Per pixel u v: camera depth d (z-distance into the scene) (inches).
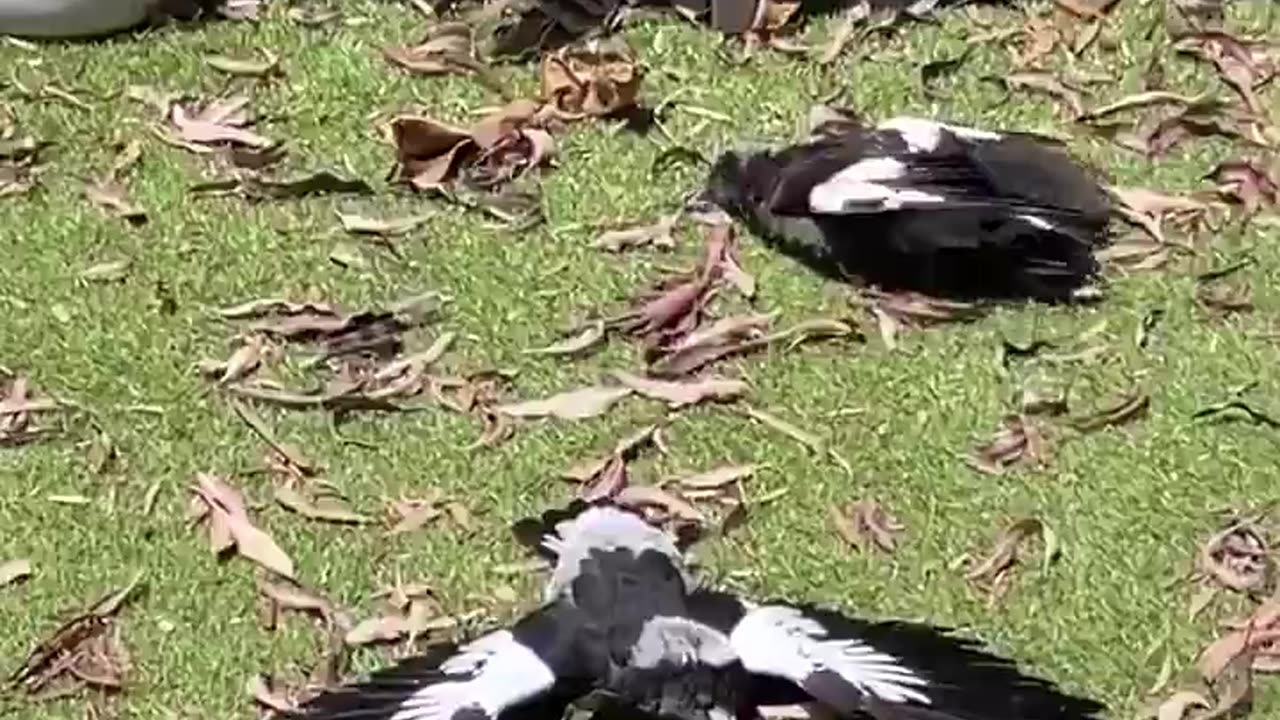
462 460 296.4
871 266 321.1
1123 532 287.0
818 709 249.8
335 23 368.5
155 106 353.4
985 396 304.7
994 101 353.7
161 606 278.8
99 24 362.3
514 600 278.1
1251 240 329.7
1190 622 276.1
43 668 271.9
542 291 322.0
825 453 297.0
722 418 302.4
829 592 279.4
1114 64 360.5
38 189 338.3
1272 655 272.7
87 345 313.0
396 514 288.7
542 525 283.3
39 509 289.9
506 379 308.0
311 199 338.0
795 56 361.4
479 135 343.0
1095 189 332.5
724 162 335.3
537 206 335.0
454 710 248.2
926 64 359.3
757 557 283.7
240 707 267.1
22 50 362.0
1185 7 369.4
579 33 365.4
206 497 290.8
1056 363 310.2
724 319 316.5
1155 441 299.0
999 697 250.8
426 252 328.2
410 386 306.2
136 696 268.8
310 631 275.3
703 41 363.9
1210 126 348.8
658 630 252.8
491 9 368.8
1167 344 313.4
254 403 304.0
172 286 322.0
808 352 312.2
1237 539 286.0
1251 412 302.2
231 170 341.7
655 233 330.3
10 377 307.9
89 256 327.3
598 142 346.9
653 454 297.7
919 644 257.4
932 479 293.7
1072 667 271.0
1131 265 324.5
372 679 256.4
